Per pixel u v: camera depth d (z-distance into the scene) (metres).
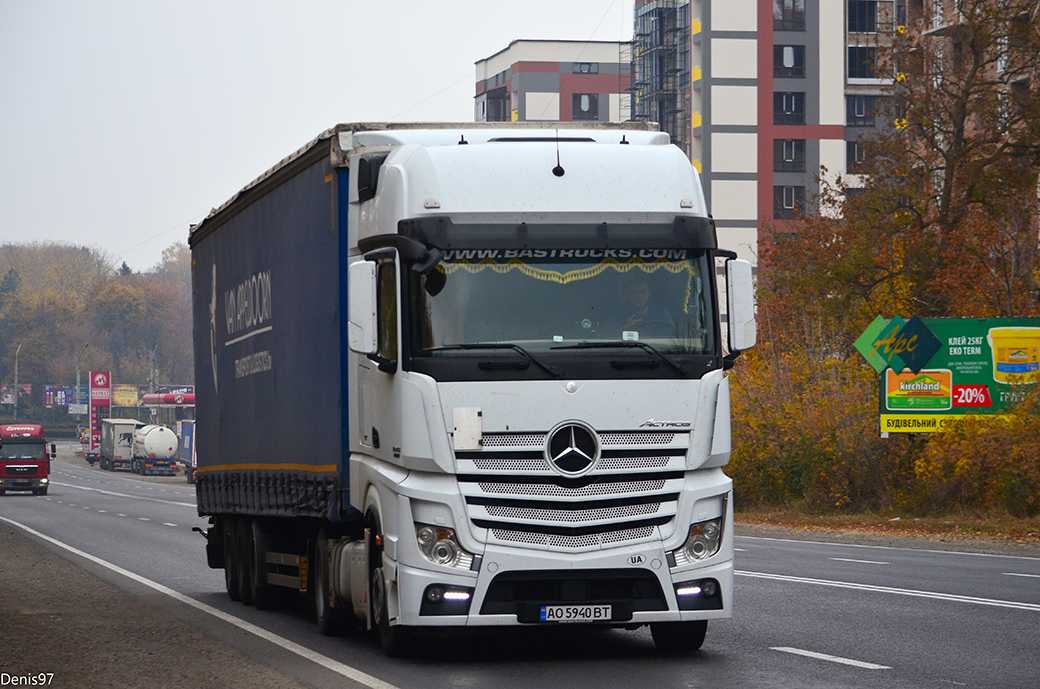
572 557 16.31
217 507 28.73
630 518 16.50
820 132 152.50
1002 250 66.31
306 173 21.14
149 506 87.12
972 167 70.25
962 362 50.44
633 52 174.00
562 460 16.39
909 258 71.19
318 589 21.36
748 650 18.03
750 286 17.36
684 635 17.88
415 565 16.41
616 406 16.56
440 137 18.72
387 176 17.70
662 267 17.12
